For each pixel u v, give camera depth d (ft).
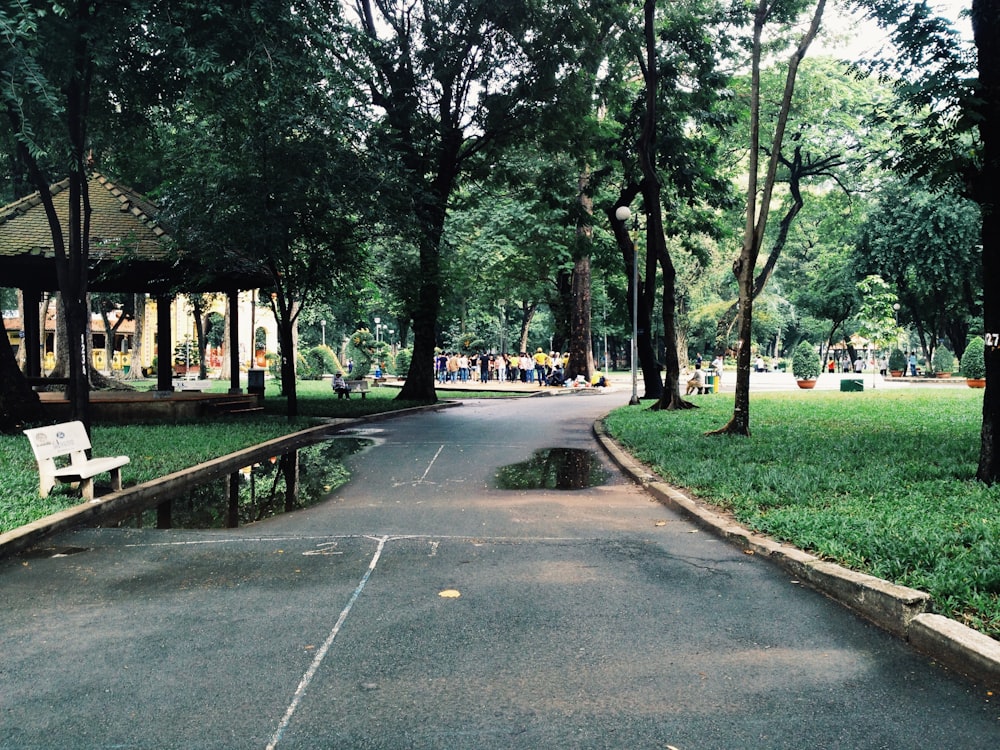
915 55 31.65
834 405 68.03
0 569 19.79
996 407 27.32
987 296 27.58
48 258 57.98
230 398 67.97
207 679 12.70
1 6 29.58
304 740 10.64
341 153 55.42
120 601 17.02
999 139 27.14
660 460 35.83
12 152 46.88
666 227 86.89
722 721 11.16
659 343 232.32
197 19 36.35
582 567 19.65
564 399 99.35
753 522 22.88
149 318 188.75
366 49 54.75
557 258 122.42
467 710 11.55
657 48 68.69
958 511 22.66
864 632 14.85
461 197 95.66
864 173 103.35
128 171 61.98
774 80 92.27
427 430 57.26
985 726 10.98
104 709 11.63
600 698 11.94
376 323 238.48
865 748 10.37
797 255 207.21
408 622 15.46
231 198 54.80
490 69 77.25
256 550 21.63
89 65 34.55
